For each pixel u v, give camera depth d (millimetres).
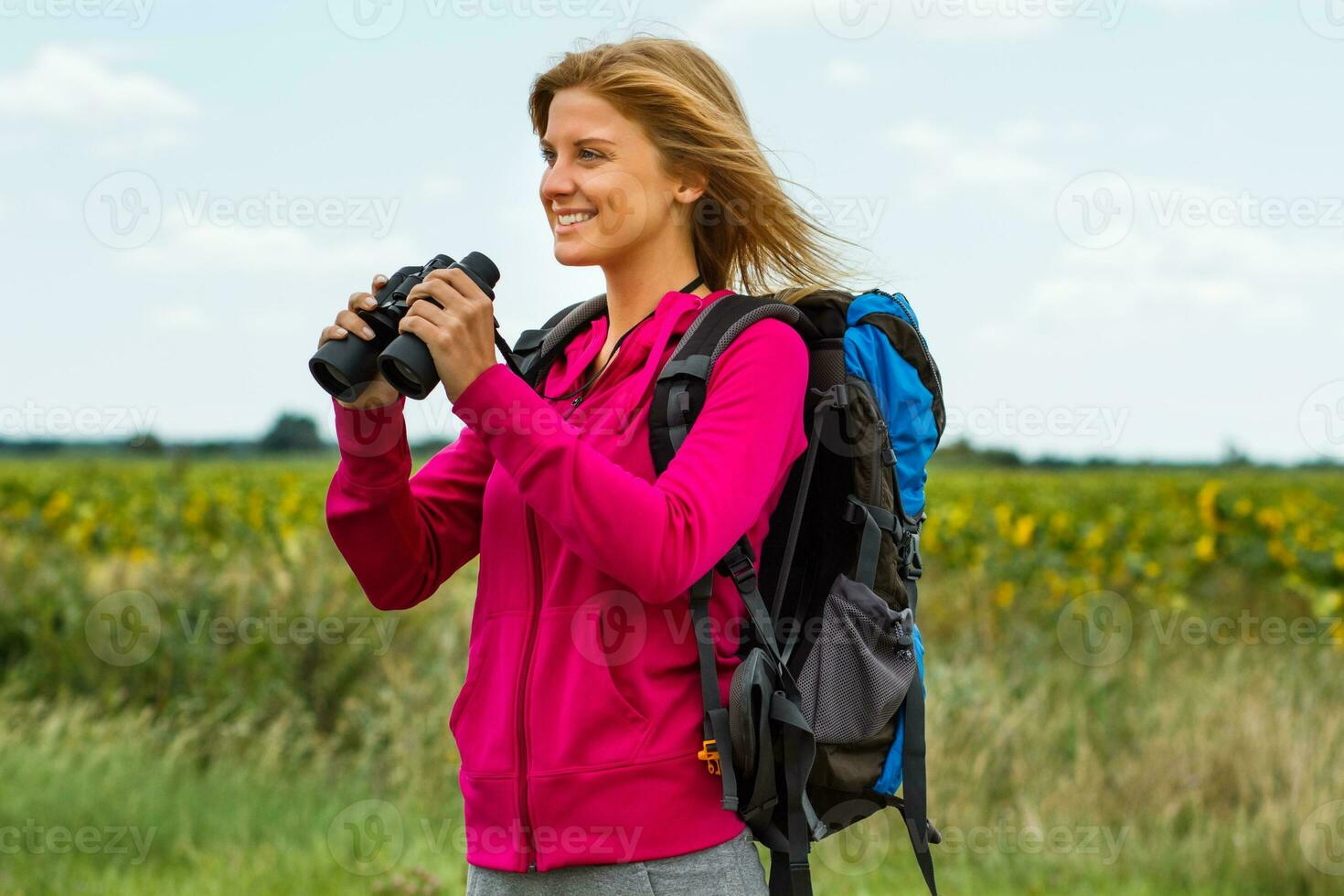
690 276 3164
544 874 2750
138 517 16641
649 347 2947
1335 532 15891
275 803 8633
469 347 2602
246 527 15898
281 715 9977
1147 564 14531
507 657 2830
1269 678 10148
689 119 3010
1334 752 8672
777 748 2789
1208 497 15797
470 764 2879
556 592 2791
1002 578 14180
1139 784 8461
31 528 16859
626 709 2705
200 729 9789
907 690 3008
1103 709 9820
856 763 2924
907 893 7020
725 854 2760
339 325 2779
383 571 3068
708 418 2746
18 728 9617
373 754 9664
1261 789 8242
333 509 2992
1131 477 24891
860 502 2984
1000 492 20031
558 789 2703
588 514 2527
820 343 3115
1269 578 14867
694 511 2604
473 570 12984
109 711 10148
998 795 8562
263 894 7082
